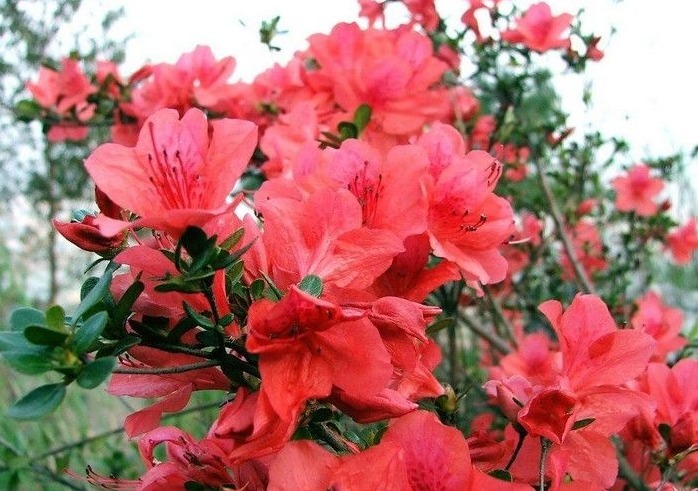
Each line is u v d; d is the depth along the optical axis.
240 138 0.26
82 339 0.23
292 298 0.23
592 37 0.70
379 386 0.23
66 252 2.02
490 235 0.34
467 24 0.73
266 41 0.68
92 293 0.24
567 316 0.29
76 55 0.78
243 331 0.26
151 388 0.28
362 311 0.24
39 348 0.23
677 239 0.90
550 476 0.29
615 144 0.80
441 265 0.32
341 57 0.57
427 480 0.25
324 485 0.24
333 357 0.24
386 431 0.26
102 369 0.23
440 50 0.73
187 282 0.24
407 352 0.26
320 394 0.24
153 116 0.26
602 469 0.29
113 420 1.06
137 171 0.26
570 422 0.27
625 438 0.42
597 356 0.29
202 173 0.26
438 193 0.33
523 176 0.85
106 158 0.26
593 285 0.83
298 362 0.24
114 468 0.70
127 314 0.25
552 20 0.69
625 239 0.85
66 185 1.92
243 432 0.24
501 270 0.35
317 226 0.27
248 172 0.69
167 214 0.23
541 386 0.30
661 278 1.35
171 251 0.26
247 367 0.25
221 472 0.28
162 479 0.28
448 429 0.25
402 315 0.25
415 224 0.30
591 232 0.89
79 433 0.94
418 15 0.74
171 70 0.68
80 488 0.67
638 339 0.29
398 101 0.53
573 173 0.87
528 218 0.84
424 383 0.32
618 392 0.30
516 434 0.31
